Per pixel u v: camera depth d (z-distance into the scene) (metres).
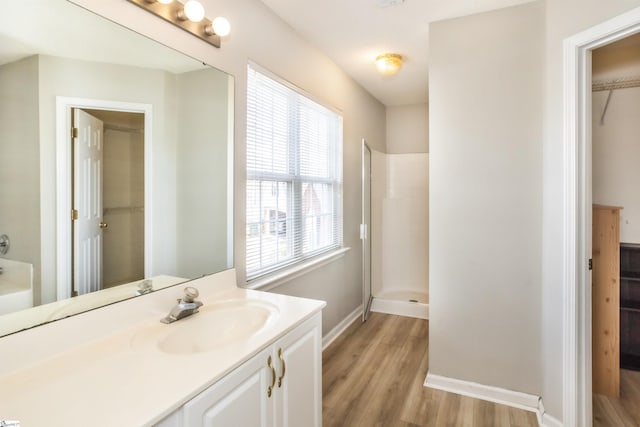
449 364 2.29
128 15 1.31
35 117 1.05
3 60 0.97
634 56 2.56
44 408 0.80
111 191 1.27
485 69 2.13
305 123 2.65
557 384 1.88
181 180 1.55
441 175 2.28
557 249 1.87
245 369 1.08
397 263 4.31
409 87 3.64
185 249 1.56
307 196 2.71
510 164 2.09
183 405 0.87
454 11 2.13
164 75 1.46
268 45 2.11
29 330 1.01
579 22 1.71
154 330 1.27
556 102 1.86
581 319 1.75
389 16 2.20
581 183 1.74
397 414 2.02
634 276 2.53
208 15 1.66
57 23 1.10
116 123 1.29
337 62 2.97
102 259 1.23
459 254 2.25
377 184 4.14
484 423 1.94
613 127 2.64
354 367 2.57
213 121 1.71
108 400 0.83
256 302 1.58
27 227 1.02
